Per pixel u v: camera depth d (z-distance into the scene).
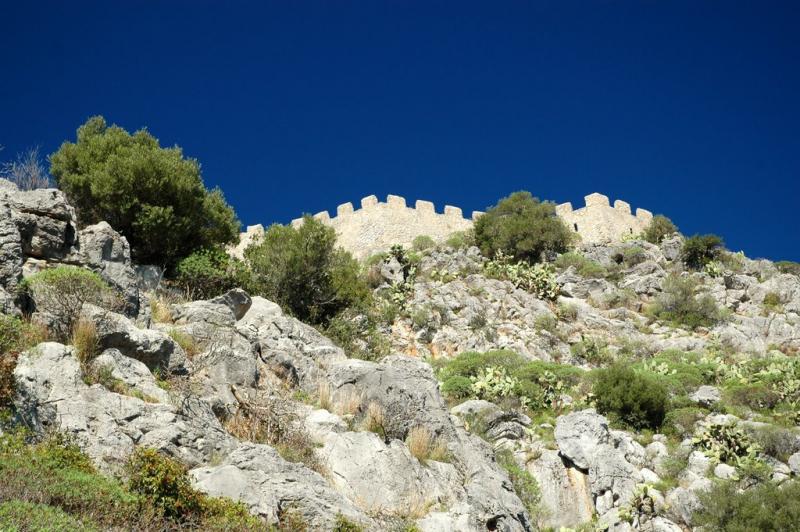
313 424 17.27
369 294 34.47
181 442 14.27
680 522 23.61
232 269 27.78
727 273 51.06
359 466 16.25
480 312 43.34
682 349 41.34
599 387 30.81
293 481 14.34
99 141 29.31
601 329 43.72
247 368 17.91
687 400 30.86
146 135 30.95
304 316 30.53
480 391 30.83
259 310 22.55
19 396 13.19
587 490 24.58
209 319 20.23
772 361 36.03
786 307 47.62
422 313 41.31
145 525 11.50
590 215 71.50
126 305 18.39
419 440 18.02
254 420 16.45
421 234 67.31
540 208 61.06
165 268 26.56
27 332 14.81
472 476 18.36
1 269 15.79
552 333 41.91
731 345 42.69
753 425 28.33
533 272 48.16
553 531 23.16
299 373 19.75
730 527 22.25
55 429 13.13
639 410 29.62
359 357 28.58
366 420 18.31
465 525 15.85
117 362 15.32
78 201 27.44
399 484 16.17
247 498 13.34
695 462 26.06
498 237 59.22
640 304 47.62
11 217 16.77
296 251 31.20
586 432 25.77
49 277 16.25
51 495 11.20
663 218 63.53
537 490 23.88
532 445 26.17
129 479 12.55
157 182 27.48
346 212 68.19
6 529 9.75
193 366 17.09
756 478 24.97
